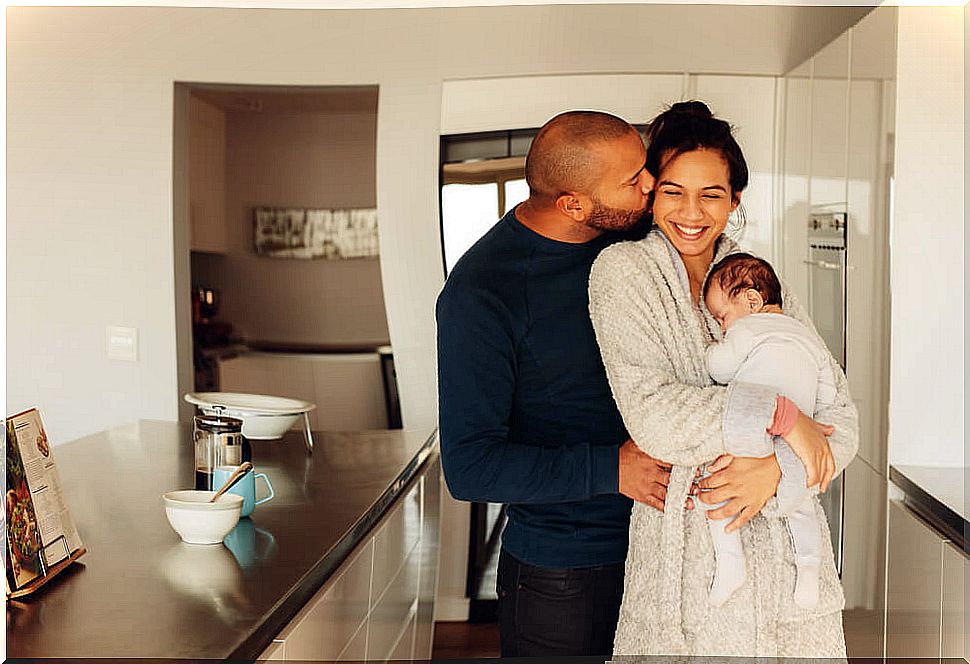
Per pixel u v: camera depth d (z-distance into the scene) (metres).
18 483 0.98
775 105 1.63
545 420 1.23
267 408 1.66
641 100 1.66
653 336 1.16
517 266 1.24
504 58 1.68
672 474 1.18
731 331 1.18
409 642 1.56
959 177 1.58
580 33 1.67
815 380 1.18
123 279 1.92
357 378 1.87
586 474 1.14
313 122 2.31
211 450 1.28
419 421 1.72
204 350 2.01
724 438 1.09
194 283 2.24
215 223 2.31
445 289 1.23
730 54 1.64
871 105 1.59
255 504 1.29
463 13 1.70
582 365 1.23
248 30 1.83
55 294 1.92
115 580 1.03
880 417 1.59
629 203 1.32
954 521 1.39
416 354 1.71
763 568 1.21
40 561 1.00
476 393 1.18
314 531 1.21
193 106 2.20
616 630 1.24
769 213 1.62
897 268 1.59
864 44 1.59
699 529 1.19
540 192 1.30
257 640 0.92
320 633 1.07
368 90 1.75
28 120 1.91
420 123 1.70
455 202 1.70
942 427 1.59
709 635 1.20
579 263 1.26
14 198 1.92
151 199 1.90
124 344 1.92
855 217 1.60
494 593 1.62
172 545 1.15
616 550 1.27
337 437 1.75
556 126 1.35
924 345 1.59
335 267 2.31
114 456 1.62
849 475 1.59
